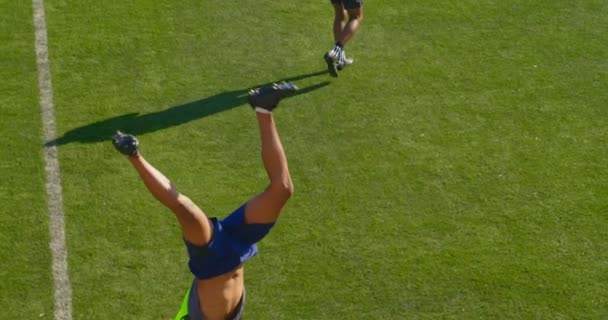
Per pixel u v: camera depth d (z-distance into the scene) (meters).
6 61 13.27
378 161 11.56
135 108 12.43
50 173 11.20
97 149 11.62
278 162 7.34
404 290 9.75
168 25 14.20
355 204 10.87
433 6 14.78
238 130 12.06
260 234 7.66
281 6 14.77
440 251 10.23
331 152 11.70
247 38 14.01
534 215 10.78
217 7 14.67
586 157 11.72
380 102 12.66
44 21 14.20
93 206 10.73
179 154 11.62
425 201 10.95
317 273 9.92
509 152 11.77
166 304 9.54
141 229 10.43
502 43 13.96
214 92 12.80
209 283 7.78
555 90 12.95
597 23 14.48
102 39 13.82
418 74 13.25
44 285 9.70
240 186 11.15
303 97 12.71
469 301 9.63
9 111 12.27
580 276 9.95
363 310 9.51
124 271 9.90
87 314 9.39
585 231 10.56
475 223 10.64
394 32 14.16
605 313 9.50
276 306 9.53
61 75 13.03
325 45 13.93
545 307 9.58
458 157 11.66
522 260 10.13
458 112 12.48
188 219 7.19
